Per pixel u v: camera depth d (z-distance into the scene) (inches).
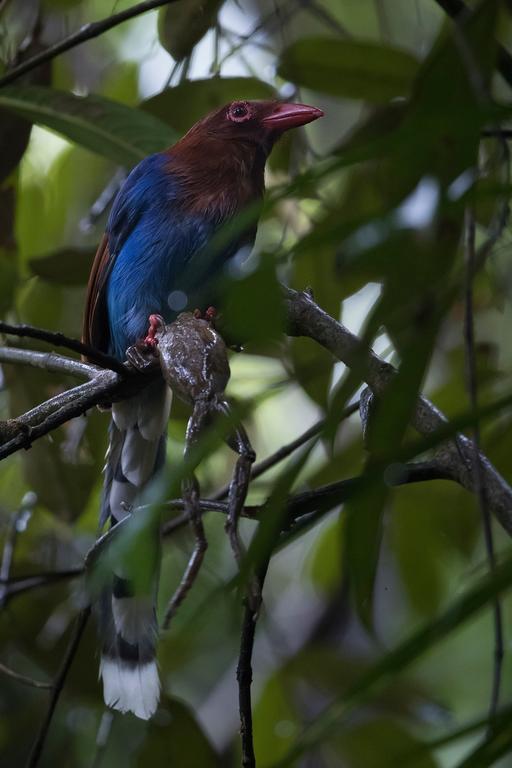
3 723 417.4
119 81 488.4
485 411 124.0
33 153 492.4
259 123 382.3
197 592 434.6
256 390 448.8
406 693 380.2
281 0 485.7
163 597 435.8
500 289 396.5
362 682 106.5
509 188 130.0
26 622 415.8
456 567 470.9
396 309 149.2
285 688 396.5
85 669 391.2
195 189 372.8
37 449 403.2
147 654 305.6
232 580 122.0
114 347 396.2
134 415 360.5
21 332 243.0
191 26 386.9
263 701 396.8
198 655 432.5
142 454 358.6
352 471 374.0
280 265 125.8
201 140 379.9
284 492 125.2
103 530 357.1
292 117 382.0
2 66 415.8
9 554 386.0
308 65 383.6
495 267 388.5
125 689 303.9
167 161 379.6
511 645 485.7
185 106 402.0
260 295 119.1
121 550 120.6
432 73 190.4
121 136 365.1
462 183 145.3
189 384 221.9
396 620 492.1
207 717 482.0
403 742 358.9
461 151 144.4
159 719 366.9
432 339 130.3
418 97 191.0
